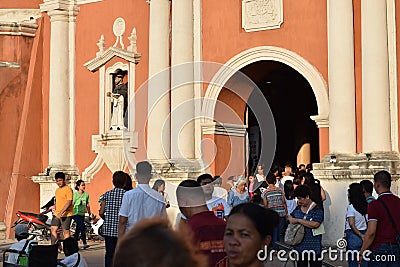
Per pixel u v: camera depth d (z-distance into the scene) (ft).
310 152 78.74
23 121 70.79
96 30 69.10
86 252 53.62
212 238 18.39
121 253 7.26
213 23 60.80
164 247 7.23
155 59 62.34
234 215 14.49
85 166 69.56
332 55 53.47
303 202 30.68
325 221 51.57
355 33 53.21
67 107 70.54
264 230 14.38
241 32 59.57
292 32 57.26
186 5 61.26
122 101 66.85
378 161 49.98
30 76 71.31
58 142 69.92
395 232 25.96
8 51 70.85
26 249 35.27
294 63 56.90
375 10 51.52
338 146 52.54
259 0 58.75
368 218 26.35
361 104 52.75
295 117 78.89
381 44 51.39
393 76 51.93
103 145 67.36
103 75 68.33
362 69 52.08
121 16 67.41
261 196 45.93
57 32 70.38
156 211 28.96
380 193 26.55
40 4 71.51
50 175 69.21
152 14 62.90
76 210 54.44
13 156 70.74
